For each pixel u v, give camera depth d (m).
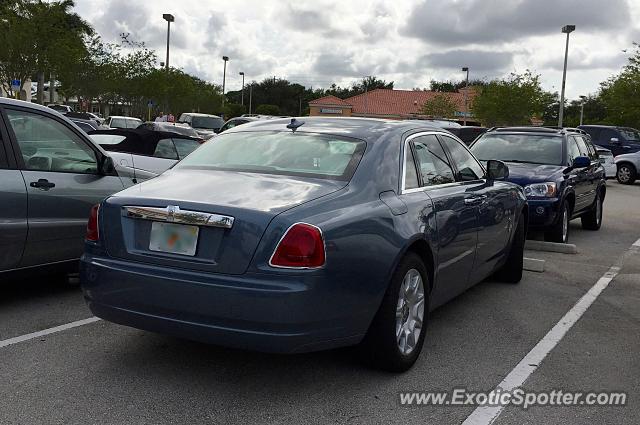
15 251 5.44
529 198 8.95
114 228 4.05
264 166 4.53
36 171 5.62
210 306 3.68
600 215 12.06
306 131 4.91
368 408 3.87
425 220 4.57
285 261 3.63
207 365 4.48
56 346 4.75
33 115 5.70
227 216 3.72
